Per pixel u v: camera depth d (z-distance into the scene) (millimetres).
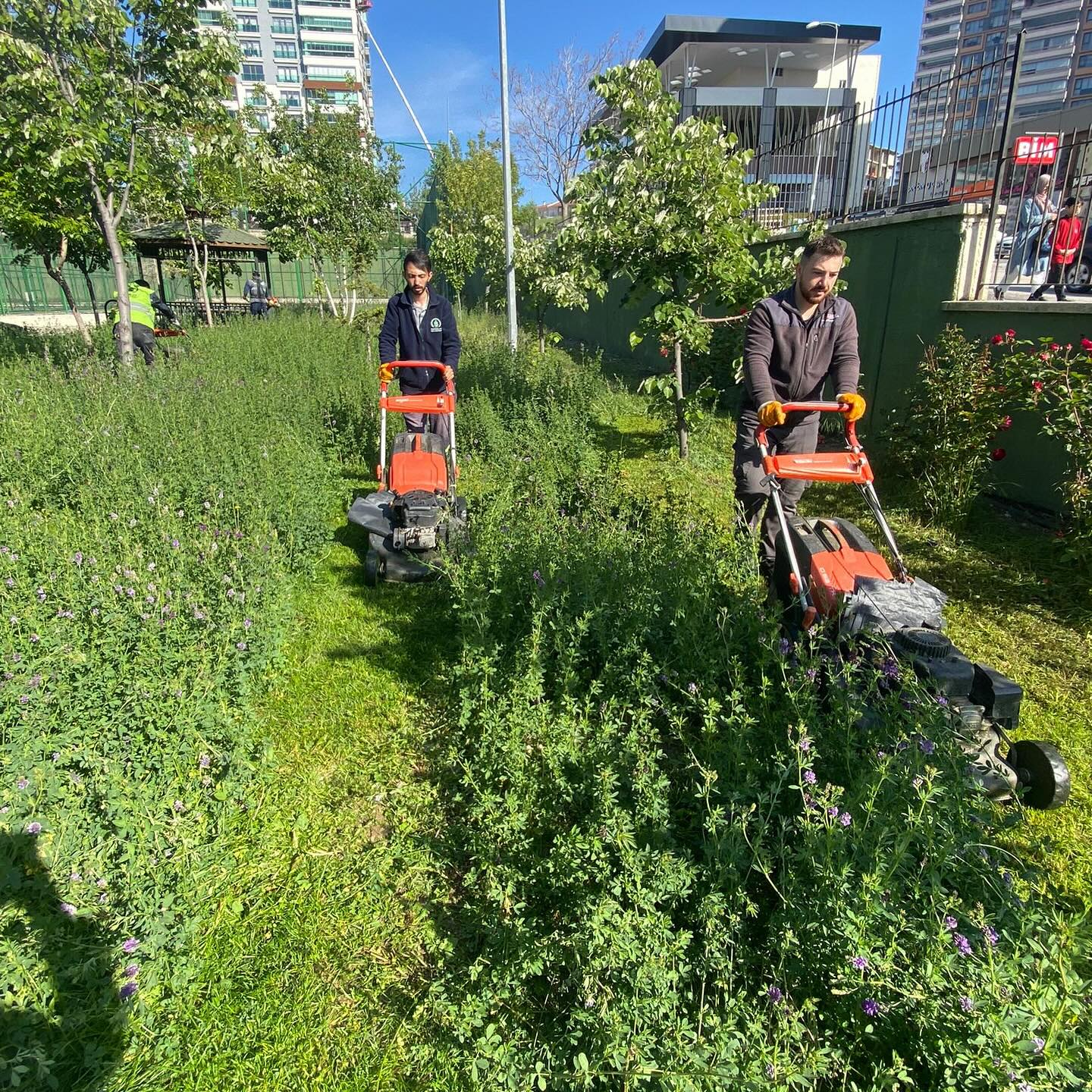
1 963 2328
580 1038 2230
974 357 6828
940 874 2277
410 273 6457
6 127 8438
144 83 9406
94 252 14703
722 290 7602
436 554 5426
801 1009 2232
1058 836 3123
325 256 20469
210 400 7477
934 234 7672
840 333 4395
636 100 7160
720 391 8398
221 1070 2322
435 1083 2275
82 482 5828
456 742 3623
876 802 2555
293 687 4176
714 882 2549
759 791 2842
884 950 2133
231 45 9492
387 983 2596
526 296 14797
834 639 3602
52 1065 2236
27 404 7258
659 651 3898
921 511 6770
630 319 16938
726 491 7375
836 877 2246
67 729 3098
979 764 3016
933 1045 1988
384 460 6023
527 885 2809
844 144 10719
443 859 3047
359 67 94625
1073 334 6348
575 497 6160
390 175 20391
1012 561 5723
